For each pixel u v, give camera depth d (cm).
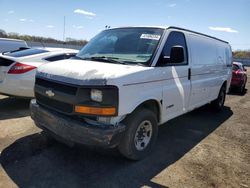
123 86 348
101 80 335
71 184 330
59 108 369
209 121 665
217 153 457
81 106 341
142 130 407
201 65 566
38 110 401
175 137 526
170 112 464
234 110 819
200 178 368
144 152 413
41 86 399
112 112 340
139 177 358
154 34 447
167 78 438
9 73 592
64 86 360
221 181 364
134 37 454
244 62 5150
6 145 430
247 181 371
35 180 334
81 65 384
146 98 390
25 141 448
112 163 391
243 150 482
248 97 1124
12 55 632
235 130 600
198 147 478
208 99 654
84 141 343
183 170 386
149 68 397
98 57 435
